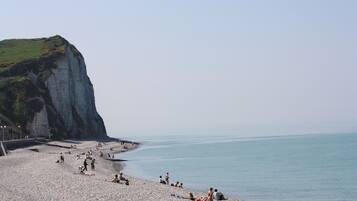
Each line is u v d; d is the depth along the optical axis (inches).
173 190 2640.3
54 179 2571.4
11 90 7204.7
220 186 3307.1
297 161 5718.5
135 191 2285.9
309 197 2800.2
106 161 4793.3
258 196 2822.3
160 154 7071.9
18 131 6609.3
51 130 7278.5
